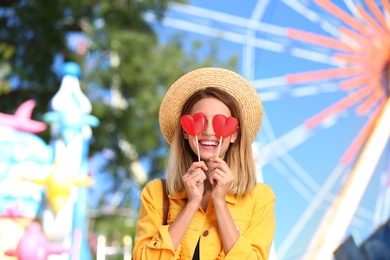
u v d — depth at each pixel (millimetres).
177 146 2936
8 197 7188
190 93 3021
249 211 2789
